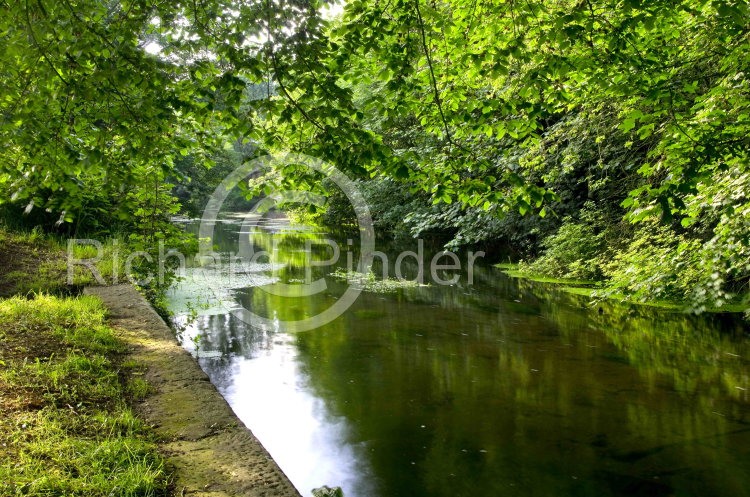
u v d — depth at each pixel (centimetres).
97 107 333
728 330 652
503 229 1236
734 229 472
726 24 412
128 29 303
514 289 974
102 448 222
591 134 859
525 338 633
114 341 396
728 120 424
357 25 348
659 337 630
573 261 1025
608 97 654
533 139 382
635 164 869
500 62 368
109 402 285
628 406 423
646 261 671
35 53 276
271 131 361
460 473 323
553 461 336
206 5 313
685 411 410
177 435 255
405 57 357
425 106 420
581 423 392
